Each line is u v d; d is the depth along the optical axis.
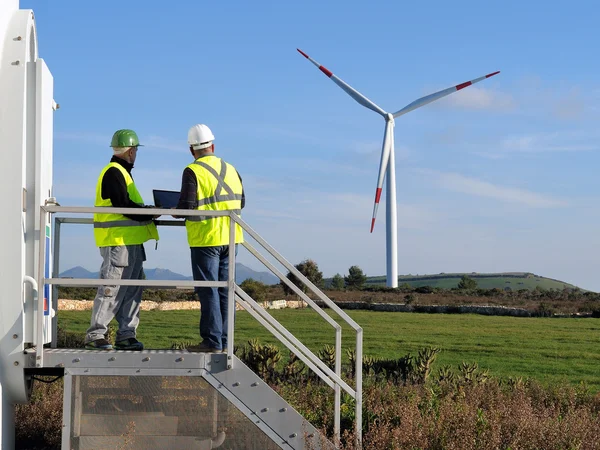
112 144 6.61
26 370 6.38
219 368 6.06
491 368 19.97
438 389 11.57
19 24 6.24
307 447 6.09
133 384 6.02
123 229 6.39
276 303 41.59
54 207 5.98
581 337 28.98
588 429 8.24
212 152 6.64
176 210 6.09
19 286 5.95
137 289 6.55
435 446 7.50
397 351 23.94
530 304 47.75
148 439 5.99
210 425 6.05
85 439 5.95
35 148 6.17
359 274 69.75
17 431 8.48
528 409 8.74
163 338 23.06
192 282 6.05
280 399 6.10
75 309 27.69
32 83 6.20
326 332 28.97
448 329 31.84
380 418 8.73
